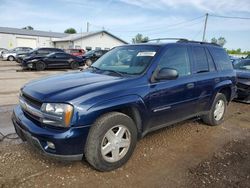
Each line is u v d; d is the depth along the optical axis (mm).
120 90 3143
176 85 3871
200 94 4484
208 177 3166
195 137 4578
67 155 2826
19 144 3820
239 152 3998
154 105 3555
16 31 44625
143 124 3494
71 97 2797
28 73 14523
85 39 41219
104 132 2975
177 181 3045
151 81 3518
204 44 4906
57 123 2756
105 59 4387
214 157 3760
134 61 3836
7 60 27266
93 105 2850
